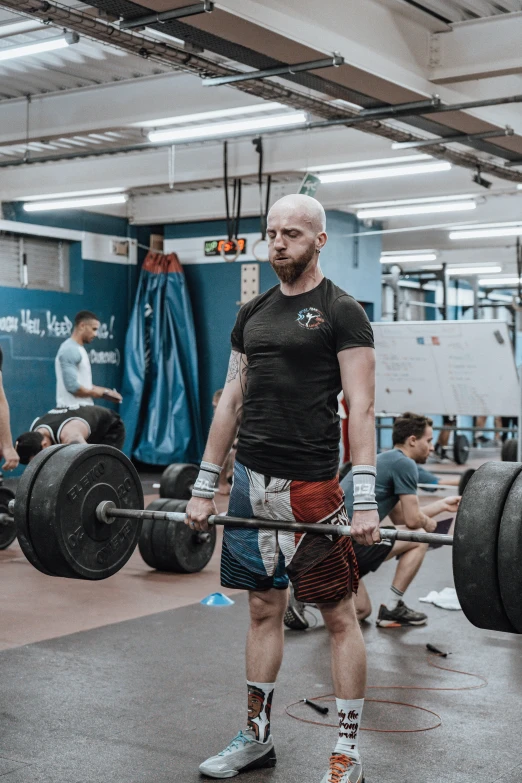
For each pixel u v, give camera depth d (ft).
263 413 8.63
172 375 36.78
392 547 14.29
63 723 10.04
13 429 34.06
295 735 9.83
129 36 16.46
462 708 10.73
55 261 36.52
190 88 23.06
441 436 42.91
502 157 25.08
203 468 9.05
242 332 9.02
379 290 39.45
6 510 19.74
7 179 33.73
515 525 7.41
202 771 8.71
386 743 9.64
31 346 34.71
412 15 18.71
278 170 29.27
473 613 7.79
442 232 43.50
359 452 8.21
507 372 30.50
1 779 8.57
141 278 37.63
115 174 31.68
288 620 14.01
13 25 19.03
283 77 18.11
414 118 21.21
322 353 8.46
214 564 19.26
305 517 8.55
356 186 33.76
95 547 9.61
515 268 52.31
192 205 36.73
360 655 8.45
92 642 13.19
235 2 14.85
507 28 18.79
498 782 8.68
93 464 9.48
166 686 11.30
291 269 8.44
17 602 15.57
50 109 25.29
